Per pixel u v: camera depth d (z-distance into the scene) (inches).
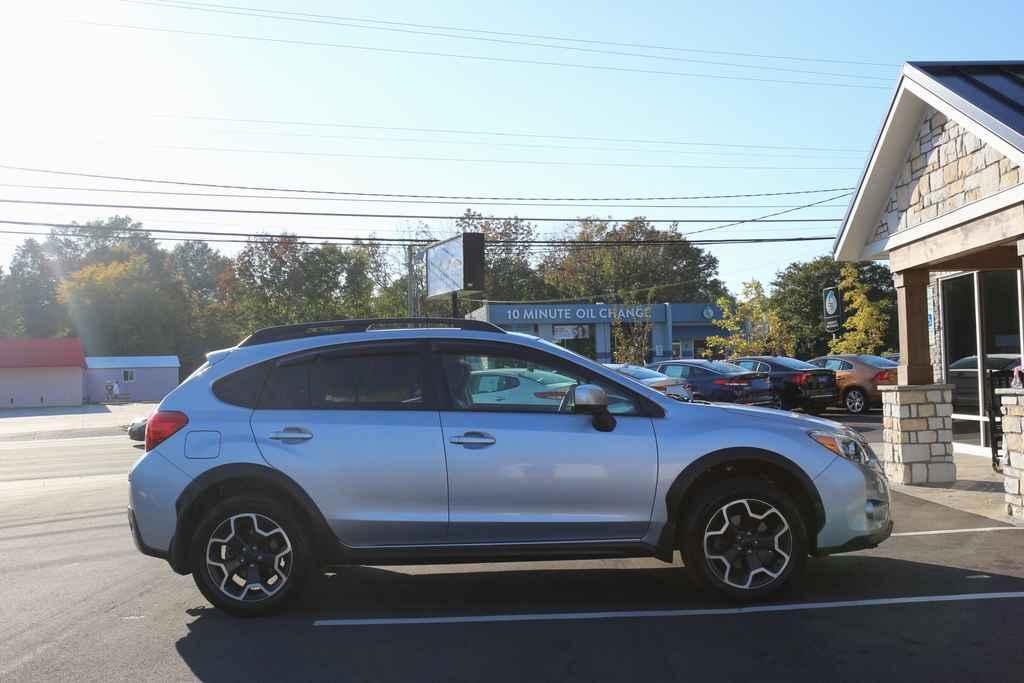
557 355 242.2
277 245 2583.7
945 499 386.3
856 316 1488.7
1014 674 177.2
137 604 247.8
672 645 201.5
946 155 394.6
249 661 197.6
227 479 228.7
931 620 213.9
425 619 228.5
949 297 569.9
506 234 2613.2
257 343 248.4
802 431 236.2
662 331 2133.4
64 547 334.0
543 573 278.8
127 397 2647.6
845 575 260.1
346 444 230.8
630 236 2817.4
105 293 3034.0
